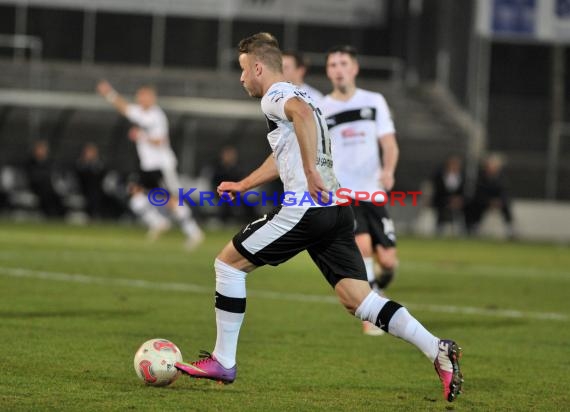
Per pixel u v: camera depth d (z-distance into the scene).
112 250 61.50
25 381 21.80
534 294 45.28
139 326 30.28
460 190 98.88
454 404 21.11
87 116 108.19
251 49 20.98
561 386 23.50
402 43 114.69
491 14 107.38
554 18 107.31
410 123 110.38
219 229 93.44
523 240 98.44
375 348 28.12
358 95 32.84
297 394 21.59
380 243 32.22
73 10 114.06
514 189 107.44
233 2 115.62
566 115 108.88
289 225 20.61
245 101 111.81
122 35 114.88
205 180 101.12
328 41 115.94
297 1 116.00
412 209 104.94
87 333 28.55
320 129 20.61
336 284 21.23
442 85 111.38
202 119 108.88
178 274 47.59
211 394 21.17
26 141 106.00
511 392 22.62
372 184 32.41
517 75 109.25
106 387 21.47
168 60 115.31
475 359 27.02
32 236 70.69
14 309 32.91
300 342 28.75
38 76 110.50
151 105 65.75
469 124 109.12
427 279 51.25
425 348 20.58
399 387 22.80
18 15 113.12
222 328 21.47
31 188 96.06
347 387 22.59
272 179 22.25
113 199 98.25
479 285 48.69
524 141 108.69
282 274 51.44
